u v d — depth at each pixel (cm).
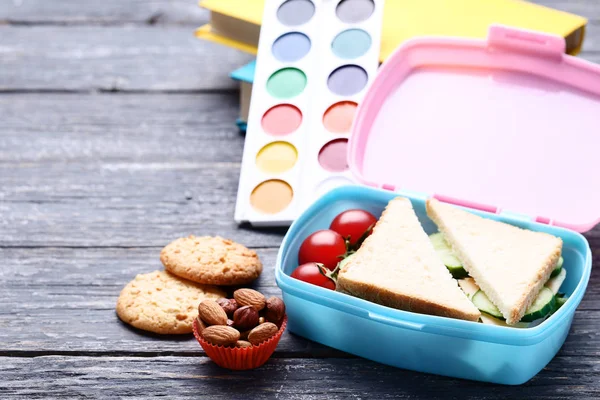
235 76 106
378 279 86
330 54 102
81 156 107
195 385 86
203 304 86
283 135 100
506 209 92
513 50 96
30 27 123
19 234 99
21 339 90
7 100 113
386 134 96
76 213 101
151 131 110
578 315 91
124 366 88
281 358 88
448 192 93
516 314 85
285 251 90
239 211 98
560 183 92
